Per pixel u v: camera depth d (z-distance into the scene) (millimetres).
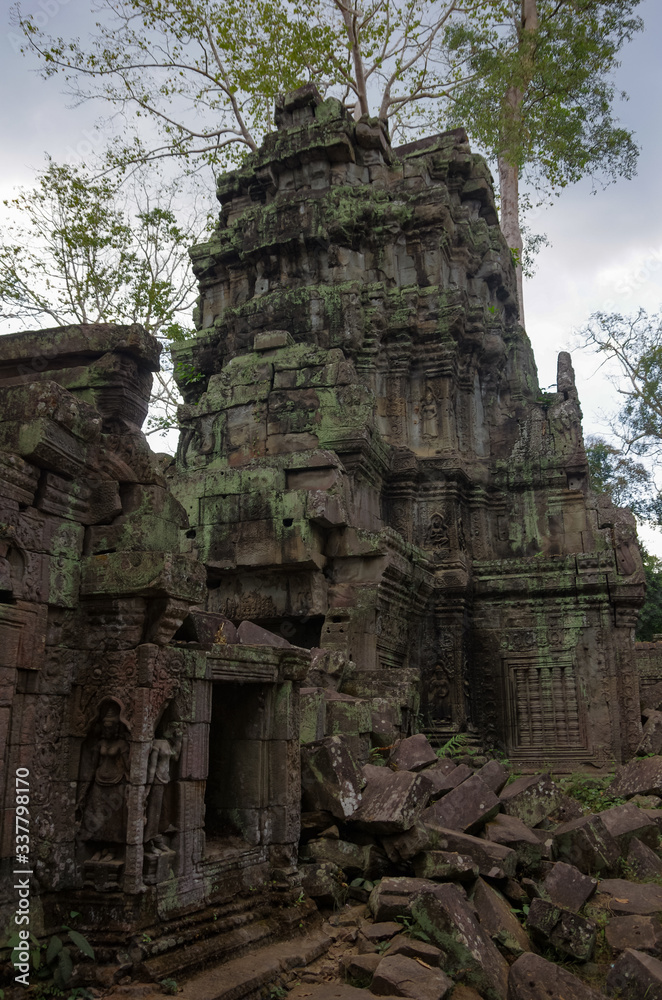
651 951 7027
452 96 27047
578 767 17016
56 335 7684
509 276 24703
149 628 6430
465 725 17109
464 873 7770
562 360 21031
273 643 9742
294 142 21156
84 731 6293
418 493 18922
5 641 5832
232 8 23781
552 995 6141
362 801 8602
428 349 20016
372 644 14281
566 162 26438
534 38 25266
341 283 19922
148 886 6043
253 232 20969
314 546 14781
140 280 22016
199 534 15453
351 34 25422
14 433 6273
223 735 8031
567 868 8195
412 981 6094
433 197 20875
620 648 17719
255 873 7414
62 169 21297
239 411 17859
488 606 18594
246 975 6027
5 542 5906
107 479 6961
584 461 19422
